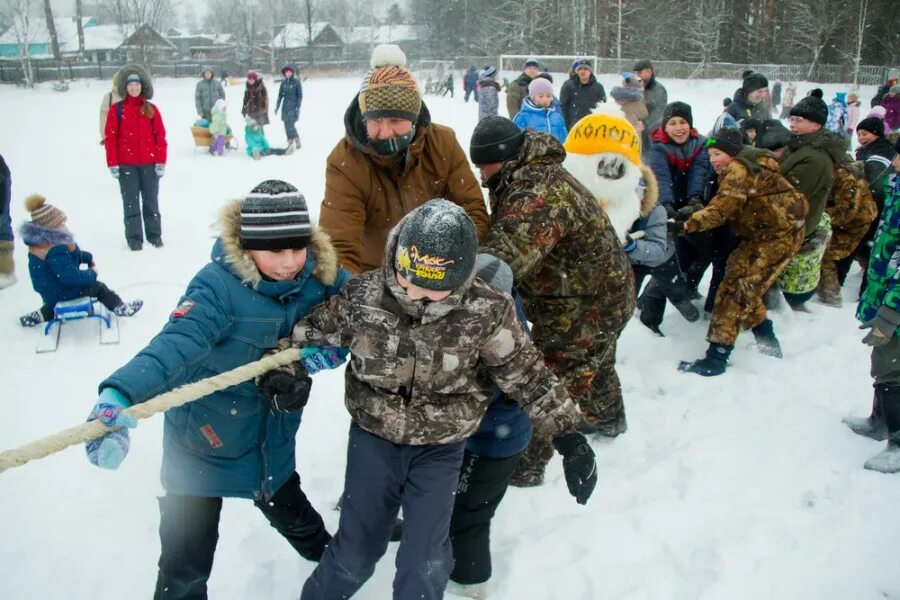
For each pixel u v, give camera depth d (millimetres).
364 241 3324
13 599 2754
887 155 7188
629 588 2863
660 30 53531
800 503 3434
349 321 2275
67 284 5172
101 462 1878
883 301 3635
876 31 48062
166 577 2389
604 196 3695
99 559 2982
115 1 59938
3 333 5301
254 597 2777
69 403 4305
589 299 3229
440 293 2156
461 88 37719
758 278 4750
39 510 3285
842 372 4938
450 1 69000
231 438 2363
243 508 3307
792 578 2922
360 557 2396
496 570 2951
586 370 3367
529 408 2398
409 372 2271
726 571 2939
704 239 5605
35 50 62375
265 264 2254
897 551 3084
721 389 4656
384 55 3088
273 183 2209
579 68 10055
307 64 57469
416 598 2279
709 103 27984
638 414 4289
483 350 2311
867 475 3658
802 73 43031
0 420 4090
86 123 19562
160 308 5801
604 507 3373
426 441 2346
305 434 3990
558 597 2828
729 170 4672
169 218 8805
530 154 2988
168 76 51781
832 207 6348
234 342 2297
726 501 3410
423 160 3242
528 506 3369
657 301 5523
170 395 2018
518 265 2855
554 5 59281
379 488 2387
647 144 8992
